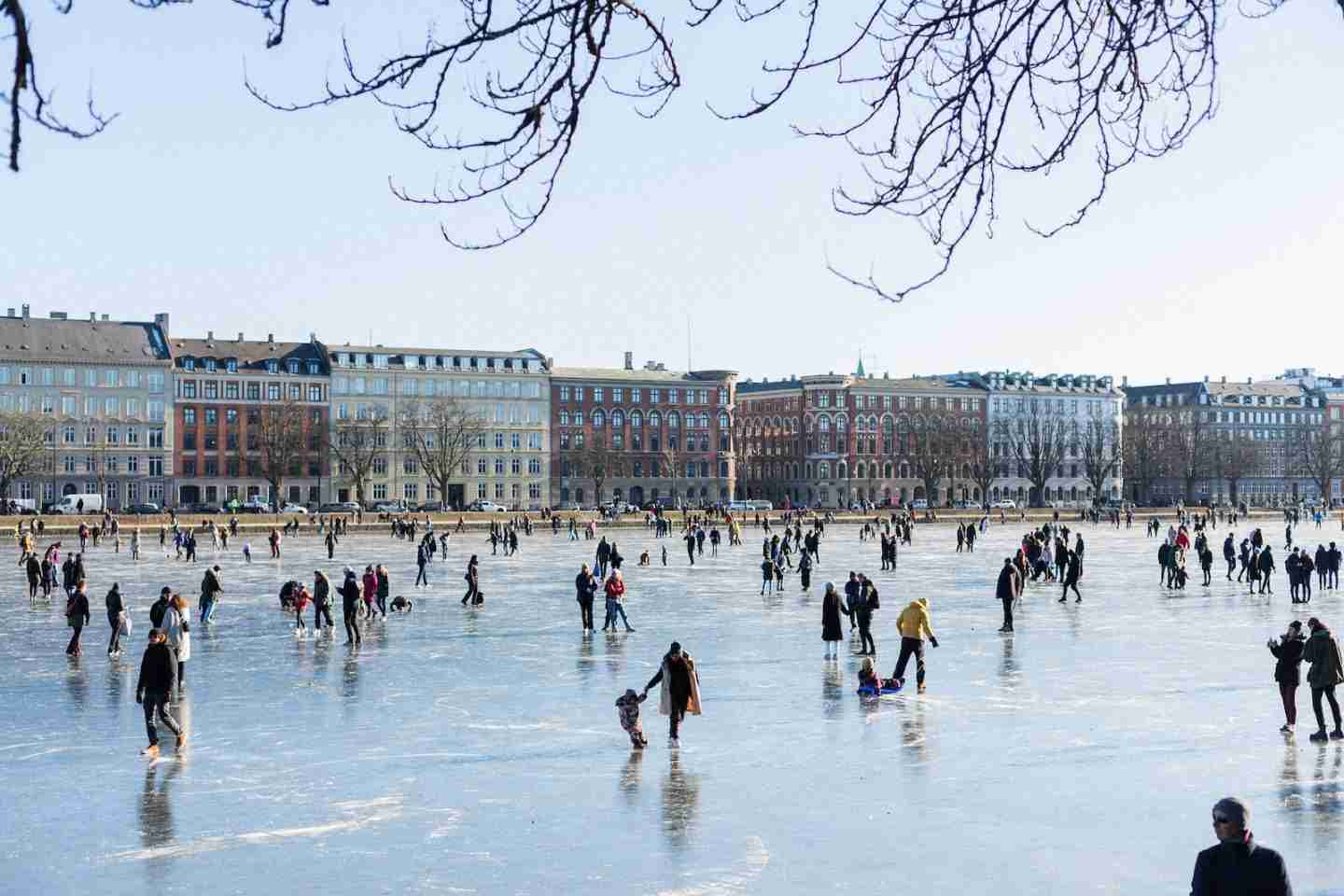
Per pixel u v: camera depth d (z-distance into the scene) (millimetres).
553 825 22688
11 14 5641
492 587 71188
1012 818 22922
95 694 35281
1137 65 8656
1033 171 8836
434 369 196125
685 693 29359
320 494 188500
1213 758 27266
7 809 23781
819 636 48281
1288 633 29562
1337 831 21766
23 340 174125
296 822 22953
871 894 19047
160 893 19281
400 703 34250
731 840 21750
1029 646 44969
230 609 58656
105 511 155250
